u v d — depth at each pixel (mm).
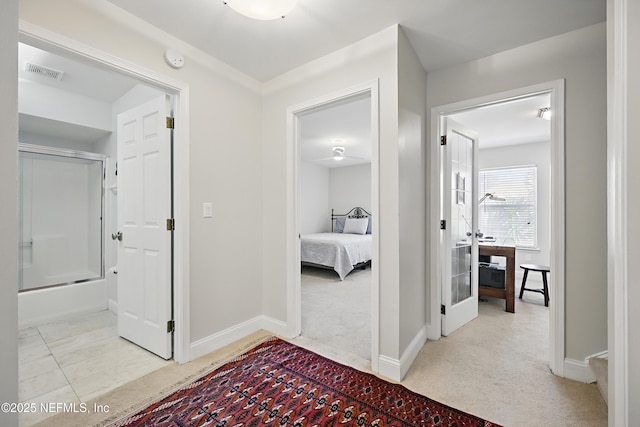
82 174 3684
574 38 1890
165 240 2043
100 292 3158
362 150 5656
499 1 1641
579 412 1518
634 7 947
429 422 1442
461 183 2865
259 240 2656
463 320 2762
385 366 1866
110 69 1690
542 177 4742
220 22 1829
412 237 2127
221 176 2297
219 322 2273
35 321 2701
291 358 2088
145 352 2160
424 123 2445
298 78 2391
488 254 3348
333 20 1813
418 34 1960
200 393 1671
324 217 7578
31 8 1381
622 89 975
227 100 2346
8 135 488
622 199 971
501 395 1664
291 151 2453
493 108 3217
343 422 1445
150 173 2143
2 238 481
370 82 1960
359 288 4234
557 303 1901
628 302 947
